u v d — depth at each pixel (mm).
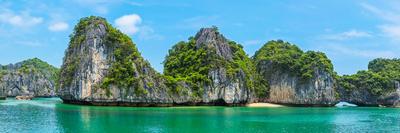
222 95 112438
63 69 108875
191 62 119750
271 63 133750
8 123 59656
